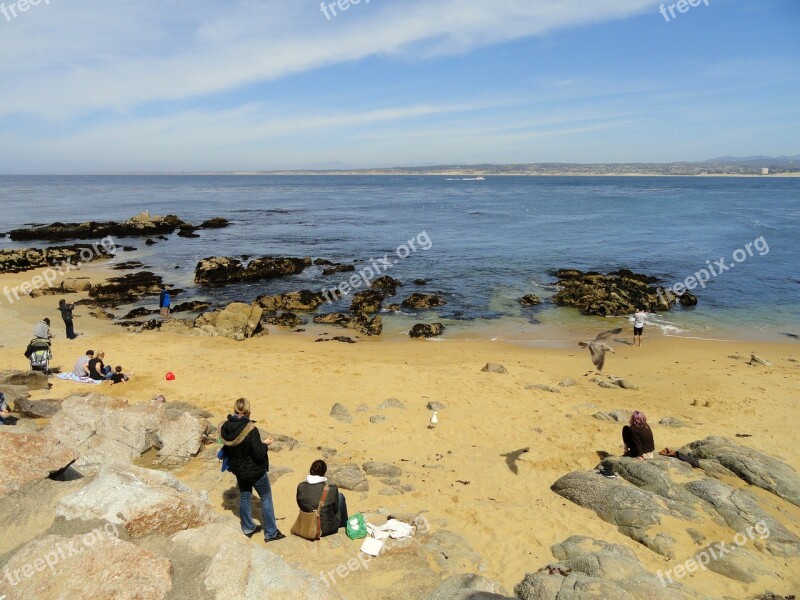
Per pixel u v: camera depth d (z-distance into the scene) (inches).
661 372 787.4
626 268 1606.8
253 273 1497.3
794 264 1631.4
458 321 1122.0
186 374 677.9
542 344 957.8
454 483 429.7
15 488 218.5
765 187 6884.8
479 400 635.5
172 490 231.1
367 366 773.9
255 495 357.4
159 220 2461.9
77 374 623.8
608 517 373.1
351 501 381.1
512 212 3383.4
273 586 176.9
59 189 6579.7
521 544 339.9
